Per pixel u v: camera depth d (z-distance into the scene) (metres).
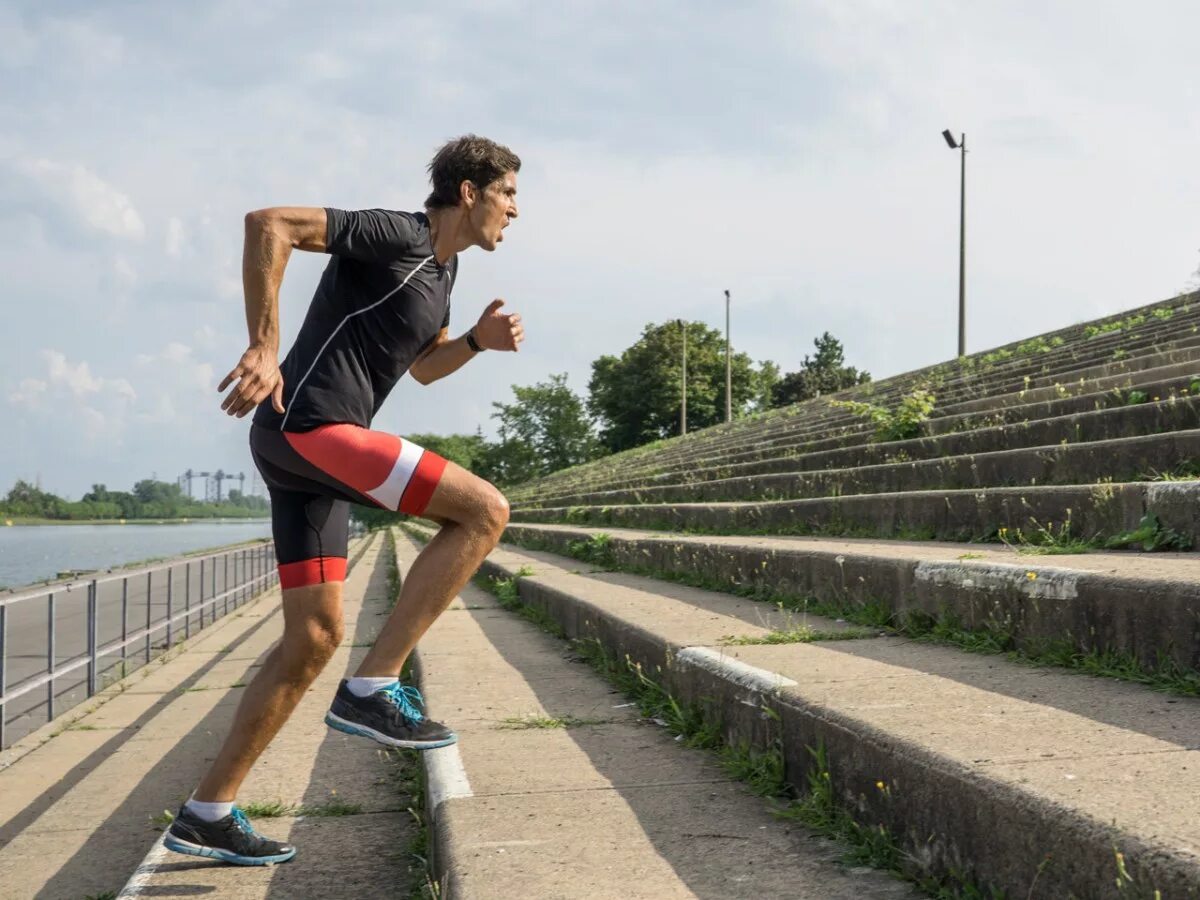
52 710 7.17
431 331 2.71
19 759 5.89
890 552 4.80
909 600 4.21
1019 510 5.01
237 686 8.20
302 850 3.03
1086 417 6.50
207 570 14.41
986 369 15.64
